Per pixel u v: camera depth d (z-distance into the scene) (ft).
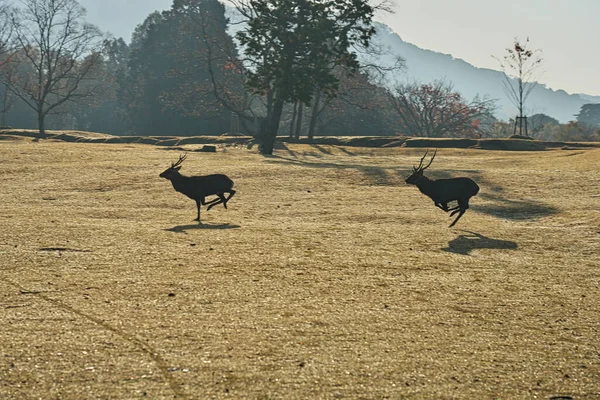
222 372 22.40
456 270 39.96
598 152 125.59
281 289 33.71
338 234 52.24
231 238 48.60
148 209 66.54
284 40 156.46
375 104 240.73
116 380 21.48
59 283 33.55
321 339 26.11
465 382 22.33
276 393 20.88
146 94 309.63
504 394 21.50
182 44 300.40
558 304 32.65
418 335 27.09
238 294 32.40
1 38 298.97
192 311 29.32
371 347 25.39
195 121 299.38
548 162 119.34
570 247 48.49
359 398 20.76
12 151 123.65
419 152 160.76
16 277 34.58
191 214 63.36
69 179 89.81
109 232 49.49
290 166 106.22
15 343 24.47
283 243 47.16
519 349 25.81
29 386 20.84
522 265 42.14
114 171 98.63
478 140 191.93
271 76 156.46
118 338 25.40
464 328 28.30
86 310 28.99
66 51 283.79
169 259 40.19
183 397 20.38
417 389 21.59
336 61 167.32
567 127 431.43
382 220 61.46
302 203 72.74
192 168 100.94
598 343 26.78
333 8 163.02
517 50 256.32
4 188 82.02
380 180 91.30
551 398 21.35
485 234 53.62
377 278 36.96
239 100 202.28
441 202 56.29
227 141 208.23
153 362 23.07
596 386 22.39
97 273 36.01
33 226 51.37
